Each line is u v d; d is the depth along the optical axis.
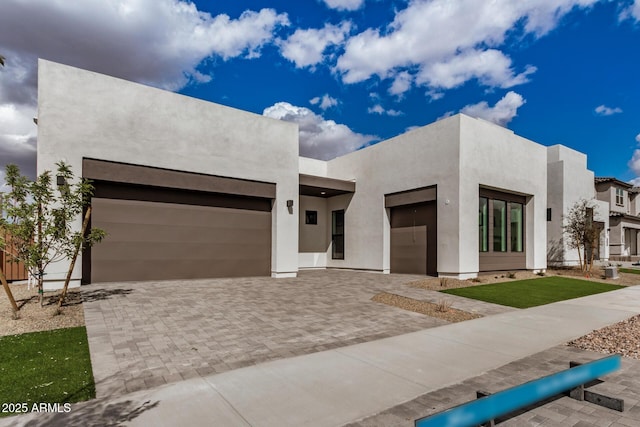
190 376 4.45
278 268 14.77
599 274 18.25
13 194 7.21
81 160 10.84
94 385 4.12
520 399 3.06
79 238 7.68
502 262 16.81
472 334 6.52
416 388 4.11
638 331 6.77
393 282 13.64
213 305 8.70
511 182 16.77
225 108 13.77
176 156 12.56
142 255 12.34
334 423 3.28
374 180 18.41
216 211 13.92
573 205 22.28
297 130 15.63
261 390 4.00
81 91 10.96
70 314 7.40
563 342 6.07
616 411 3.56
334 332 6.63
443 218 14.86
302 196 20.69
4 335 5.97
